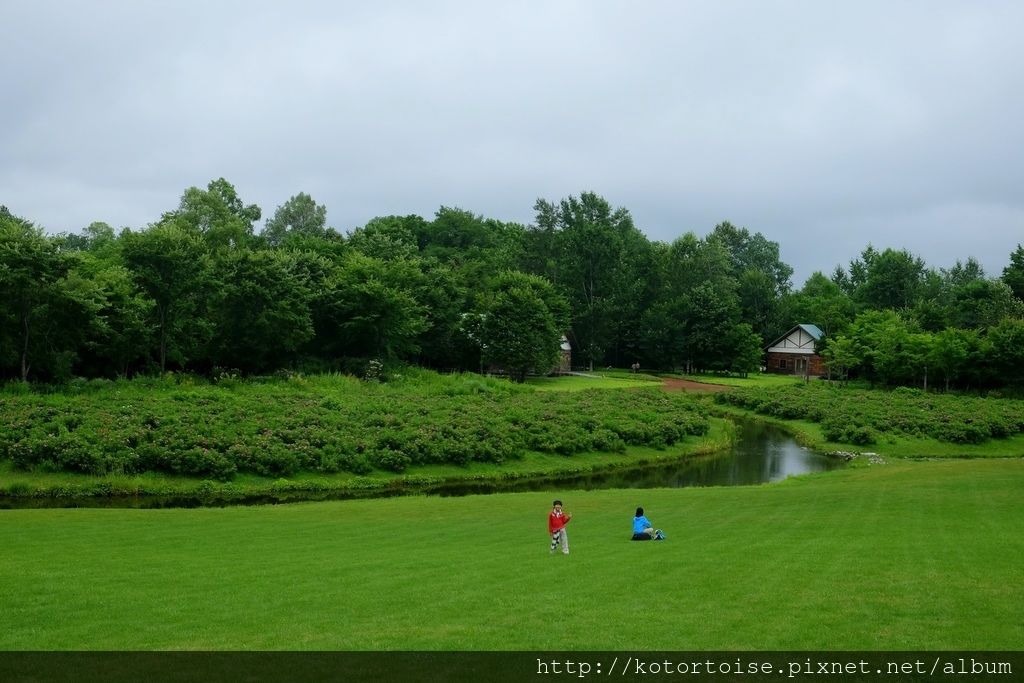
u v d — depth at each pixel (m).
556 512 22.58
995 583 17.31
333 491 43.97
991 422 66.06
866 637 13.70
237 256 76.88
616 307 127.44
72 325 59.34
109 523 28.67
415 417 57.41
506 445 53.12
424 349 102.75
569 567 20.11
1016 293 122.12
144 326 66.50
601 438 57.59
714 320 125.69
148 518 30.30
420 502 36.19
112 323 65.38
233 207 135.75
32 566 20.67
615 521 29.28
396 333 89.12
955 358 93.56
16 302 56.84
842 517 28.39
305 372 81.38
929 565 19.25
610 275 131.00
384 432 51.81
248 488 42.97
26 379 59.41
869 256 198.50
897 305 154.50
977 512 28.80
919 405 77.94
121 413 50.28
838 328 138.50
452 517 30.94
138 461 42.94
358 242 130.12
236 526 28.33
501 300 101.69
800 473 52.47
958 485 36.97
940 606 15.48
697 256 145.12
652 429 61.44
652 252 143.25
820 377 135.75
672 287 138.62
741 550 21.89
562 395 78.19
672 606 15.96
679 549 22.39
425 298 102.44
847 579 17.88
